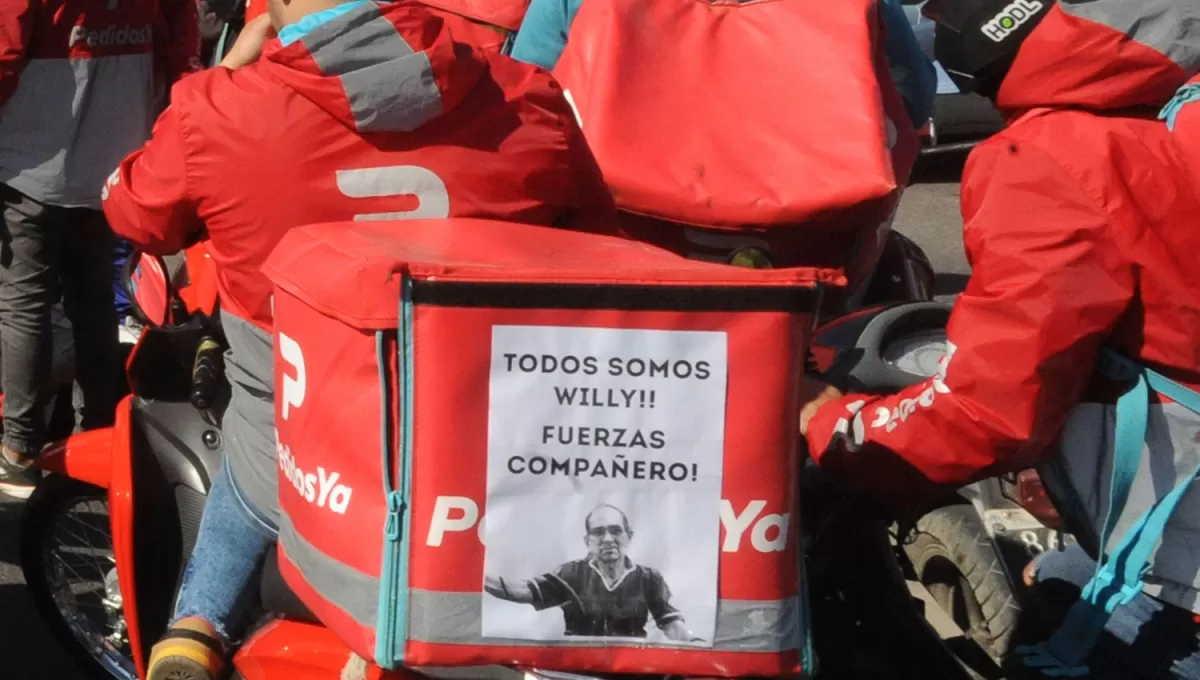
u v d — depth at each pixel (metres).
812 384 2.66
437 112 2.45
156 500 3.21
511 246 2.23
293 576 2.19
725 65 3.03
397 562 1.95
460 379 1.88
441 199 2.52
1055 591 2.60
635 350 1.88
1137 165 2.14
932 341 2.84
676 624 1.95
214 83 2.50
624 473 1.91
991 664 2.82
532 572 1.93
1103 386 2.31
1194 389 2.23
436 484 1.91
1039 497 2.77
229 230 2.52
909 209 8.24
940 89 8.55
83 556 3.75
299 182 2.46
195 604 2.65
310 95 2.41
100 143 4.49
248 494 2.67
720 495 1.92
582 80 3.03
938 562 2.98
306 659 2.69
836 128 2.87
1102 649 2.48
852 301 3.40
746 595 1.95
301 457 2.12
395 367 1.95
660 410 1.90
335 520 2.05
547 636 1.95
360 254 2.07
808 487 2.79
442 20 2.47
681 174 2.89
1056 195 2.15
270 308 2.58
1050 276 2.14
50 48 4.34
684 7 3.12
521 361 1.88
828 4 3.09
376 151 2.48
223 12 3.89
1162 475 2.29
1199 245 2.15
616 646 1.96
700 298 1.88
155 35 4.72
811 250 2.97
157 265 3.17
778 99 2.95
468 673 2.31
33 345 4.64
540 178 2.61
